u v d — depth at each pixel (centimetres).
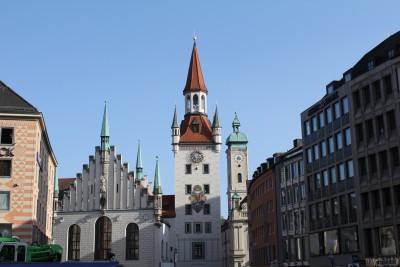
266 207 8738
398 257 4666
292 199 7581
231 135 16162
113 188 9950
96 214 9856
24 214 5297
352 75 5616
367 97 5294
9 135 5441
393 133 4881
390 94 4944
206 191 12194
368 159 5191
